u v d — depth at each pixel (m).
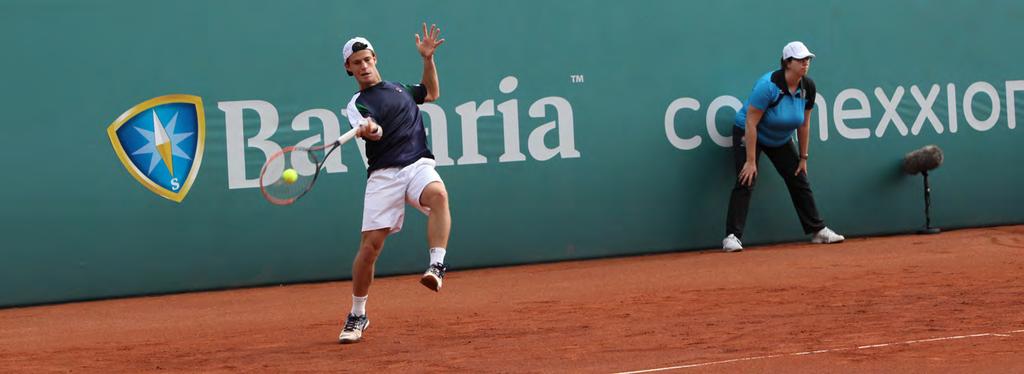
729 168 34.69
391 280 30.58
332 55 31.11
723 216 34.66
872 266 28.02
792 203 35.03
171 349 19.56
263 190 18.39
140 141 29.72
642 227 33.78
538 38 32.78
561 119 33.00
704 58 34.41
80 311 27.42
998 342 16.55
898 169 36.00
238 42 30.39
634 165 33.69
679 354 16.73
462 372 16.00
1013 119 36.94
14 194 28.81
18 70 28.81
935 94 36.47
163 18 29.83
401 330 20.61
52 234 29.11
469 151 32.09
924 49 36.34
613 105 33.50
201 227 30.17
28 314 27.50
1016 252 30.02
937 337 17.23
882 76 35.91
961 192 36.69
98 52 29.38
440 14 31.94
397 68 31.56
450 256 31.94
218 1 30.23
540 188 32.78
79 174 29.30
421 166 18.95
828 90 35.28
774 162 34.09
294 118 30.81
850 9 35.59
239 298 28.39
